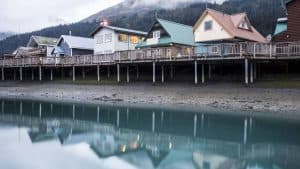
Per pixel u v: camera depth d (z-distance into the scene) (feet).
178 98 97.30
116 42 155.84
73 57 140.67
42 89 136.26
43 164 43.88
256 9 281.54
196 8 346.74
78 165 43.91
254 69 102.68
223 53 96.84
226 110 81.82
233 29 116.37
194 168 42.78
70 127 72.18
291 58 90.79
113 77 140.46
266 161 44.96
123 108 92.32
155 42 131.85
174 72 124.77
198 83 107.14
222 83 102.89
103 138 61.05
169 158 47.32
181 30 133.49
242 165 43.65
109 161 45.88
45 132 66.64
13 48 465.47
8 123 77.36
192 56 102.58
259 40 124.16
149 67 131.85
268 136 58.23
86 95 118.01
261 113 76.43
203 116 76.69
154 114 82.43
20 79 161.48
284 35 106.11
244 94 88.84
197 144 55.52
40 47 200.23
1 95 132.87
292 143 53.78
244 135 59.67
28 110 96.32
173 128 68.13
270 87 89.97
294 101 79.61
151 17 377.09
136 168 42.93
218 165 43.70
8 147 53.16
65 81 145.07
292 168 41.91
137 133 65.05
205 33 119.34
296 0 102.37
